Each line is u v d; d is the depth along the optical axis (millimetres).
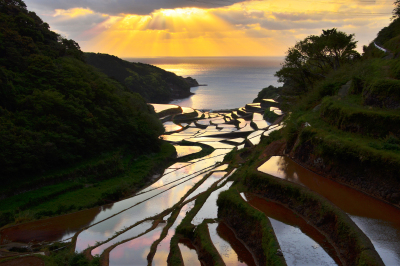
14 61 32938
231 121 69125
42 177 26328
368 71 24281
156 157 39000
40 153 26312
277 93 86688
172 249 15609
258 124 57719
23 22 40062
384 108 18078
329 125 20250
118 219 22344
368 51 41250
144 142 39594
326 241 12406
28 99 29469
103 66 121250
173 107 82000
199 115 81625
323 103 22797
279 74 38062
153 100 123562
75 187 27547
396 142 15211
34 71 33594
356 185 15273
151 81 124500
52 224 21766
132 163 35938
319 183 16281
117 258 16000
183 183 29562
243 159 32250
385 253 9922
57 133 28766
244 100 121000
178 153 44219
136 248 17062
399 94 17656
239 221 15898
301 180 16922
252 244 14125
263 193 17672
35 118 28672
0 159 23547
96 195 26547
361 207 13180
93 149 32188
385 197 13594
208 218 17922
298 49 36188
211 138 53750
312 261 11062
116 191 27422
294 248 11961
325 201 13812
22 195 24328
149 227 20391
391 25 41656
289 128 23234
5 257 16906
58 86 34000
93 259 15812
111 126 36094
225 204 17562
